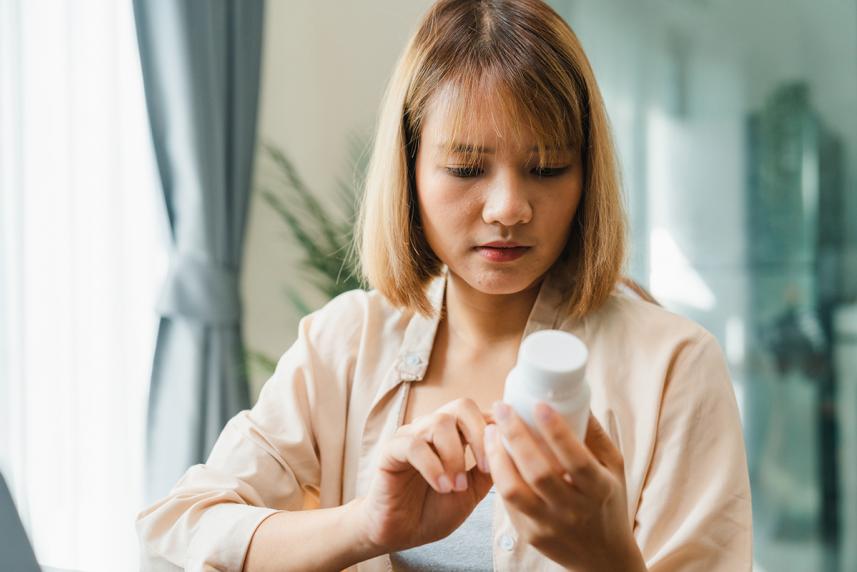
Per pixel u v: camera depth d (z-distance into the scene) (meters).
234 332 2.24
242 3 2.43
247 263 2.62
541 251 0.76
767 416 2.36
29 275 1.77
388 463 0.64
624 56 2.46
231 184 2.37
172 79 2.10
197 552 0.79
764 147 2.38
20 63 1.73
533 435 0.53
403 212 0.85
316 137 2.80
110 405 1.93
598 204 0.80
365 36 2.84
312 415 0.91
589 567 0.58
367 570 0.84
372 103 2.84
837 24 2.32
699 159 2.42
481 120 0.73
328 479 0.90
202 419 2.16
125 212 1.99
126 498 1.96
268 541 0.75
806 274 2.34
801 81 2.34
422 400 0.88
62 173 1.82
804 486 2.33
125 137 2.04
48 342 1.79
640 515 0.77
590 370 0.82
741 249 2.39
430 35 0.79
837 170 2.32
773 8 2.36
